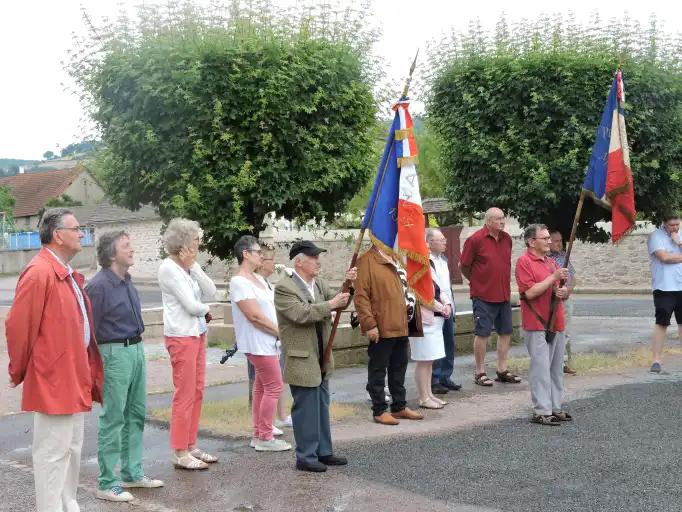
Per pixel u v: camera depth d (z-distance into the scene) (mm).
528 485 6637
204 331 7527
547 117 11594
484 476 6906
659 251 11664
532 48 12164
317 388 7227
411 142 7742
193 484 6883
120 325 6625
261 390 7996
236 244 8047
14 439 8750
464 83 12188
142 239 44031
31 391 5617
